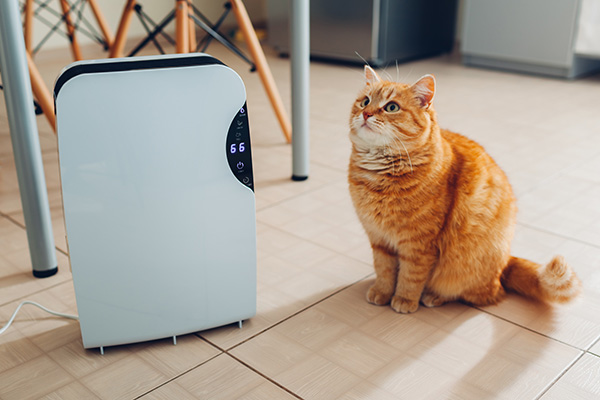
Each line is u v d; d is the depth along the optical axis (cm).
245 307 120
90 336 111
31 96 130
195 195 107
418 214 117
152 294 112
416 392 104
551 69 338
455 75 343
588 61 340
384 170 116
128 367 110
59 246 157
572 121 260
